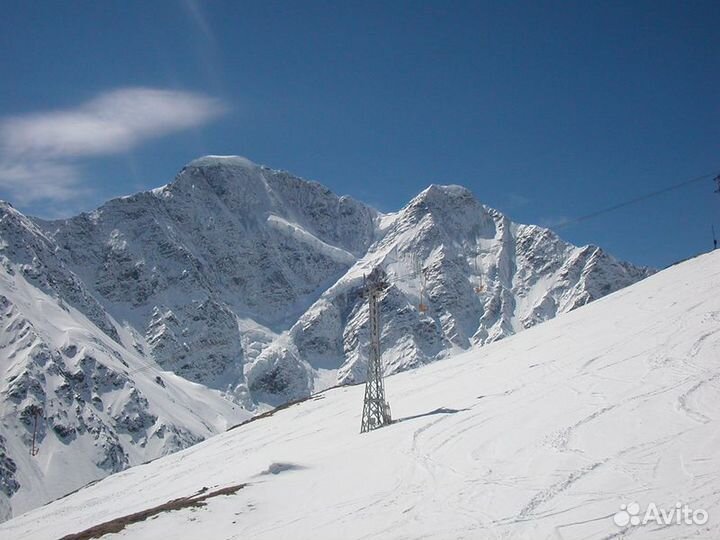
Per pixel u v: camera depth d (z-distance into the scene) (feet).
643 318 353.10
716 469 172.65
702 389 231.91
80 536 200.13
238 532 189.26
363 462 231.30
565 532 156.66
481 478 195.21
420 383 386.32
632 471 179.32
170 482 347.56
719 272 393.50
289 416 428.15
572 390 263.08
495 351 415.85
